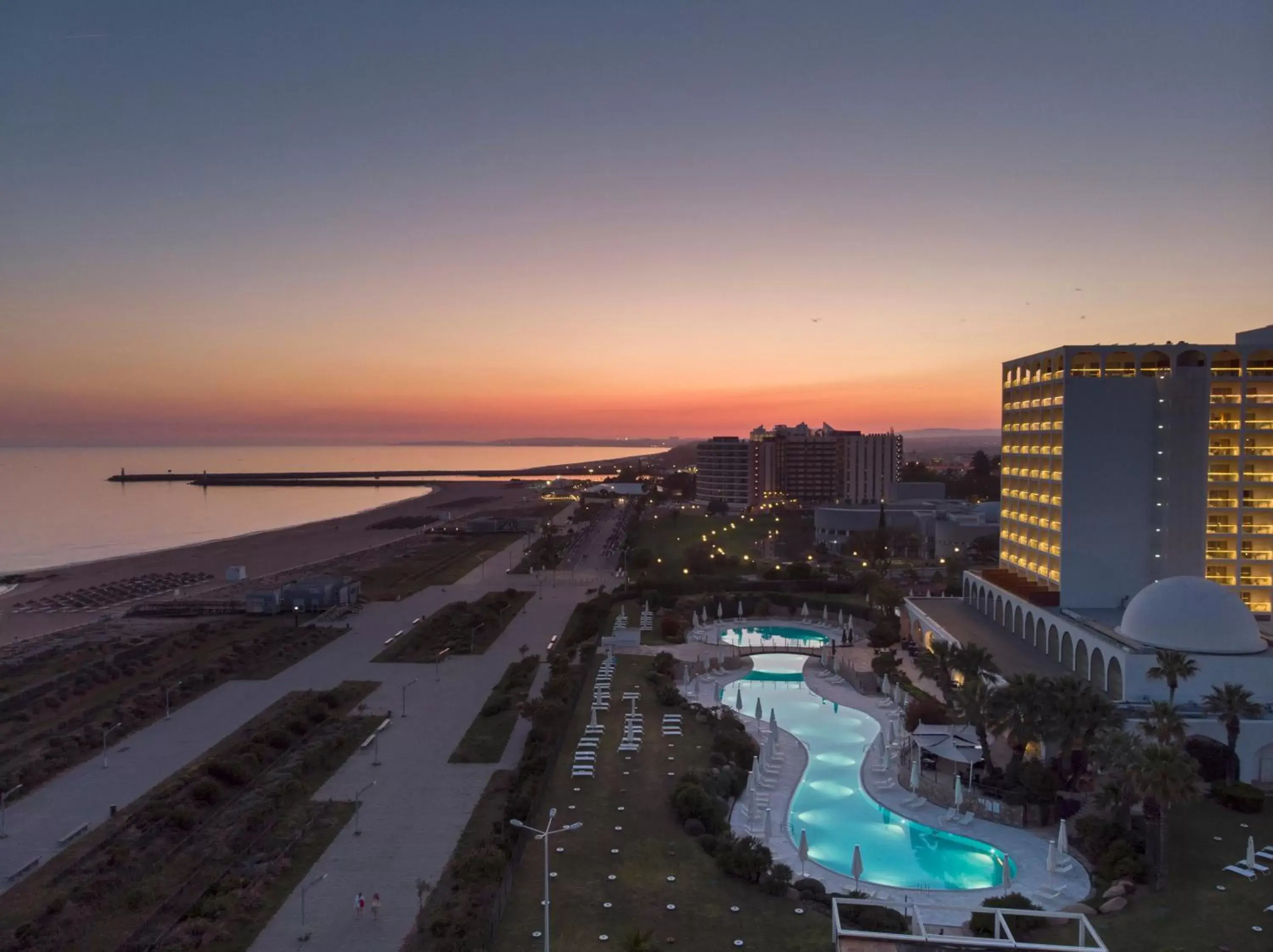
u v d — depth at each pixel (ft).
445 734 285.43
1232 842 200.13
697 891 178.60
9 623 488.85
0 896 180.24
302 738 279.90
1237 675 253.44
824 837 215.31
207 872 189.88
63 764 253.65
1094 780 232.73
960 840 212.02
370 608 519.60
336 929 166.81
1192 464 331.98
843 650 405.59
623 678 354.13
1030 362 372.17
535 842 201.26
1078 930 149.69
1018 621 357.82
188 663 379.96
